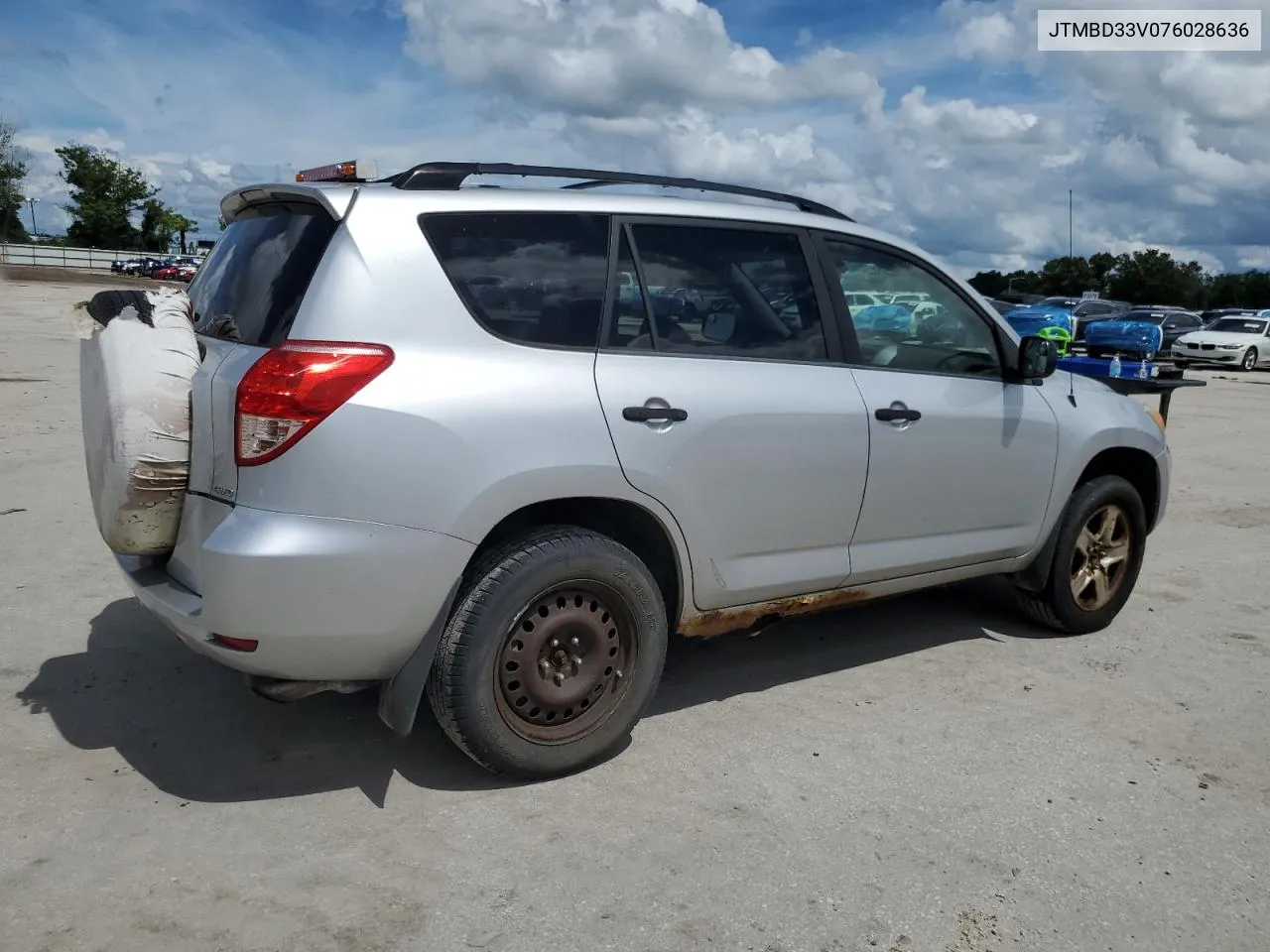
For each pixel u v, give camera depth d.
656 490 3.46
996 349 4.58
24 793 3.25
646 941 2.65
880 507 4.11
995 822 3.29
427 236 3.20
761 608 3.92
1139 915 2.85
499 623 3.22
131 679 4.14
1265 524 7.66
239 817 3.17
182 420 3.13
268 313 3.13
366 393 2.96
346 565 2.94
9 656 4.32
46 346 17.39
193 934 2.61
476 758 3.32
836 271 4.09
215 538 2.93
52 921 2.63
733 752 3.71
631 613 3.50
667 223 3.68
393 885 2.85
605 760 3.61
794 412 3.78
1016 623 5.25
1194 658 4.80
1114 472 5.36
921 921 2.78
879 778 3.55
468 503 3.09
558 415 3.25
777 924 2.74
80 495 7.09
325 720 3.85
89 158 75.75
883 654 4.75
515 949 2.60
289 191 3.32
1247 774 3.68
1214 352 26.11
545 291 3.37
